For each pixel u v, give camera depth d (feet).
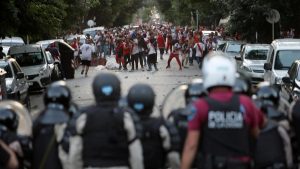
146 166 32.48
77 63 212.23
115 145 29.55
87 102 110.63
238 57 138.82
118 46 195.00
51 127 33.22
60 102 33.88
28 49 144.97
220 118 27.68
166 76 167.53
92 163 29.53
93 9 443.73
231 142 27.68
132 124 29.91
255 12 183.52
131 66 199.00
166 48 286.66
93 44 222.28
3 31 130.82
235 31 197.36
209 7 293.84
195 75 169.37
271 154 32.35
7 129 33.47
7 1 125.90
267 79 109.19
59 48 165.68
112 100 30.22
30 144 33.81
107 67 205.16
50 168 33.04
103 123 29.60
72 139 30.27
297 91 81.10
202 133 28.04
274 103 34.58
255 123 28.50
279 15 172.45
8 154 31.68
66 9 250.98
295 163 35.17
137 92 32.30
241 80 35.47
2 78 87.81
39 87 135.85
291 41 112.98
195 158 29.78
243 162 27.71
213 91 28.30
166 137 32.71
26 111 37.63
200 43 192.13
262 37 192.95
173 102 38.17
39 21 148.46
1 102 37.91
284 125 34.40
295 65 89.35
